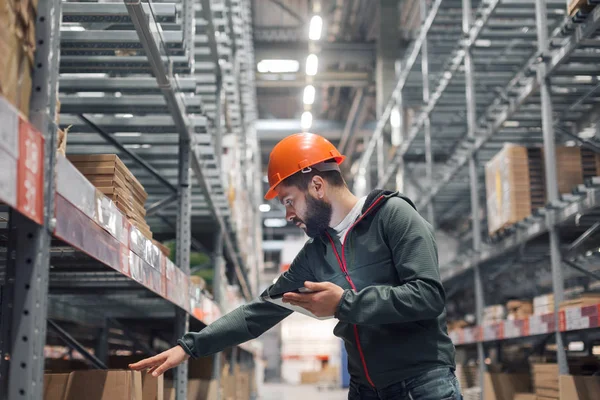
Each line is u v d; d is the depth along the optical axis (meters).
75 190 1.54
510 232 5.83
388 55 14.48
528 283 8.40
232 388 6.22
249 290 9.48
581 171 5.34
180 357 2.01
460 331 7.38
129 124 3.49
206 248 5.76
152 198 4.67
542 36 5.05
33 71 1.42
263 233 30.30
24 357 1.32
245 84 8.02
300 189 1.93
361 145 21.12
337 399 13.02
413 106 12.09
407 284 1.68
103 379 2.13
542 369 4.98
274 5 15.47
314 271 2.01
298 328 27.06
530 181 5.62
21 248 1.34
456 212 10.70
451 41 10.08
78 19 2.72
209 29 4.65
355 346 1.91
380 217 1.84
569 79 5.48
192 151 3.62
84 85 3.13
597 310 3.87
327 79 16.28
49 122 1.41
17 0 1.31
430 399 1.79
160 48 2.79
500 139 7.20
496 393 5.95
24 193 1.22
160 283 2.55
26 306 1.33
